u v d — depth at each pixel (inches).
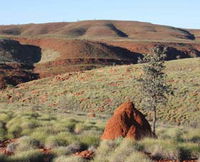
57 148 604.7
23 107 1861.5
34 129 849.5
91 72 3112.7
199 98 1947.6
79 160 484.7
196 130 852.0
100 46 6018.7
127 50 6476.4
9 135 822.5
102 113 2000.5
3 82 3659.0
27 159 516.1
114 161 472.4
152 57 989.2
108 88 2420.0
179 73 2630.4
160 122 1670.8
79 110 2137.1
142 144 552.1
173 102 1936.5
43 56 5964.6
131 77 2642.7
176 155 504.4
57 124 920.9
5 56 5580.7
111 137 652.1
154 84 977.5
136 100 2089.1
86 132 823.7
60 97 2429.9
